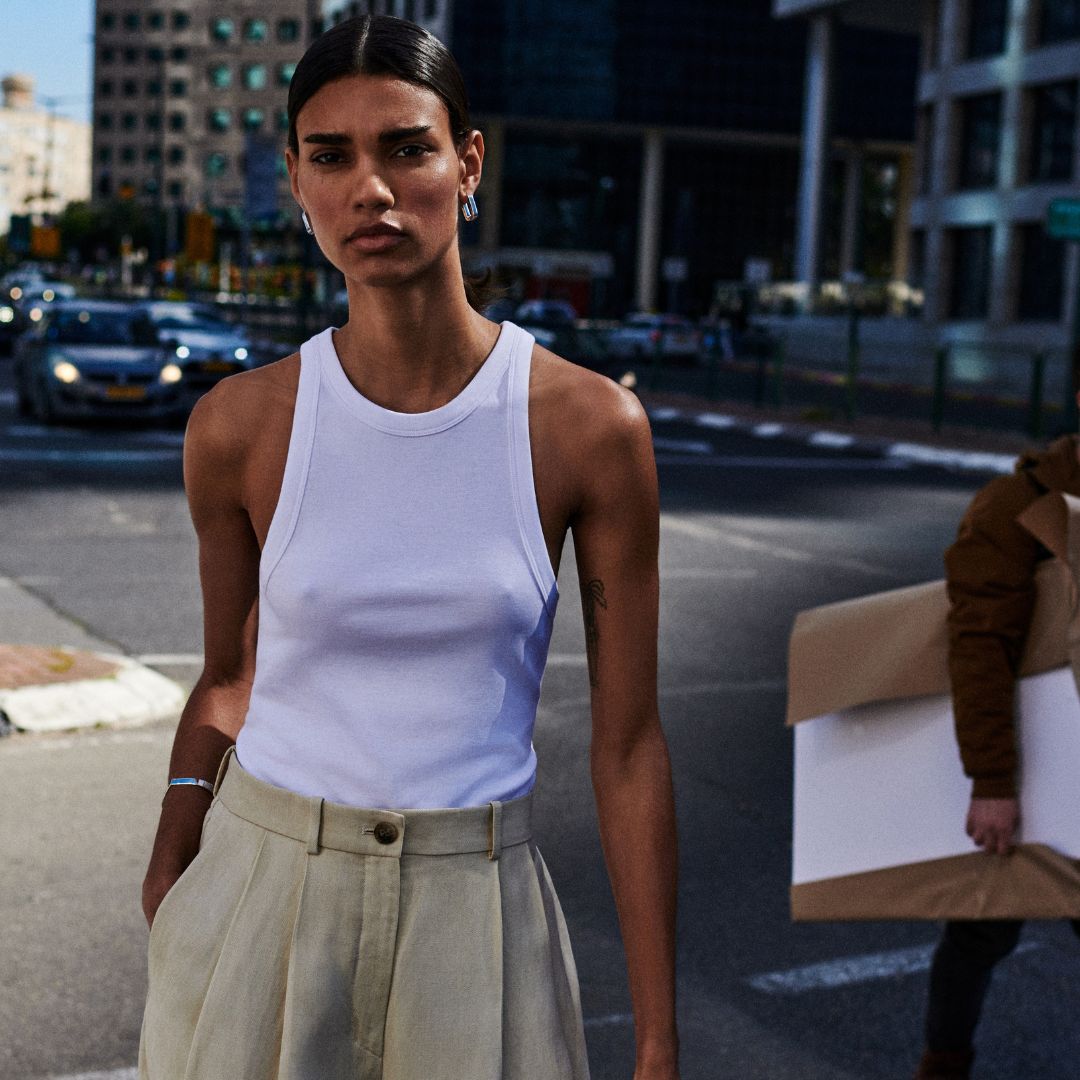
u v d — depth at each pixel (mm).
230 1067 1625
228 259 106375
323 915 1614
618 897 1738
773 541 13227
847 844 3039
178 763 1839
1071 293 45000
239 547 1776
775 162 97625
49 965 4082
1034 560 2867
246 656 1857
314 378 1658
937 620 2988
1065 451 2902
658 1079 1659
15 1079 3457
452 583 1599
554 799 5789
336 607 1603
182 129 147750
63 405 19781
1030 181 47156
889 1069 3695
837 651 3100
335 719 1627
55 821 5270
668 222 96562
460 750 1620
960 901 2908
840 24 62031
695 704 7367
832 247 102812
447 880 1611
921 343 50875
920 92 53219
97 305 21750
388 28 1576
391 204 1553
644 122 91312
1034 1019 4031
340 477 1624
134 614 8922
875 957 4410
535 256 93750
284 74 143625
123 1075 3504
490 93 89125
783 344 31219
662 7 90500
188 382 23031
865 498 17031
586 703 7297
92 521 12547
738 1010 4012
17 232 69000
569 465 1659
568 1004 1731
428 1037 1602
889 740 3043
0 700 6422
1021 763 2857
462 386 1657
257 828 1665
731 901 4820
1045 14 46719
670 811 1744
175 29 147250
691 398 33594
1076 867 2820
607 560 1699
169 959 1700
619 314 95000
